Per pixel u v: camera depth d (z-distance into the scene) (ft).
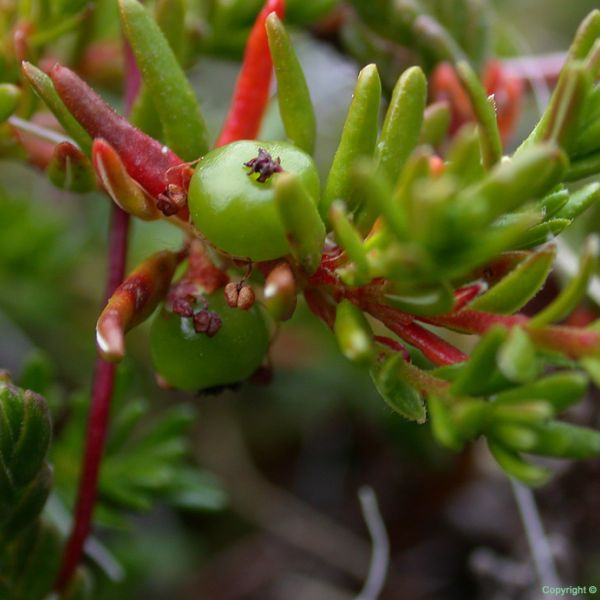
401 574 0.41
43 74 0.25
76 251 0.41
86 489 0.28
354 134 0.24
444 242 0.22
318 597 0.41
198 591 0.41
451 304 0.23
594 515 0.34
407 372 0.23
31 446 0.26
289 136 0.26
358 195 0.24
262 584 0.42
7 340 0.42
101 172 0.24
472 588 0.41
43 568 0.28
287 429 0.45
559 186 0.24
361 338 0.23
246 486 0.43
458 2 0.34
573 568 0.34
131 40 0.25
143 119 0.27
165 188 0.25
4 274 0.40
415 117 0.24
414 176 0.22
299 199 0.23
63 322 0.43
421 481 0.42
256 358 0.26
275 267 0.24
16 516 0.26
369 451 0.44
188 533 0.42
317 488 0.44
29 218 0.40
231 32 0.33
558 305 0.22
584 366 0.23
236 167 0.24
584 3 0.58
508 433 0.22
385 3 0.34
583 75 0.23
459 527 0.41
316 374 0.43
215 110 0.46
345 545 0.42
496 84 0.34
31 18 0.30
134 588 0.37
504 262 0.24
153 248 0.41
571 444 0.22
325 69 0.45
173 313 0.26
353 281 0.23
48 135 0.29
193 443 0.43
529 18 0.57
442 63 0.34
